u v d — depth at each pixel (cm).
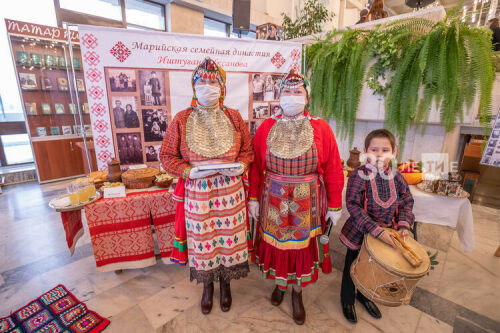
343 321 145
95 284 176
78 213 184
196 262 134
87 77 172
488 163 131
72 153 425
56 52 400
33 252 217
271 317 147
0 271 192
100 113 179
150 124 191
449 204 168
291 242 126
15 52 362
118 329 140
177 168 124
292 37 362
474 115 175
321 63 218
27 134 418
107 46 171
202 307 150
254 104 215
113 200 159
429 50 170
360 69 200
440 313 150
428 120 190
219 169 120
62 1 409
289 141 120
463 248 178
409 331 138
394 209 130
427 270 107
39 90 390
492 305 156
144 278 183
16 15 370
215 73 123
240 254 142
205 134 127
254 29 633
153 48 180
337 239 235
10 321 145
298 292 141
